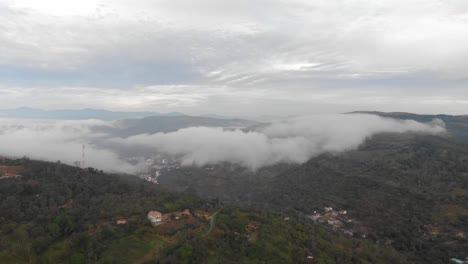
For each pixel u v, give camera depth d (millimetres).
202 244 86500
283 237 99375
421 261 113938
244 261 82188
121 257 81750
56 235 93062
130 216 105625
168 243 88750
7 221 97812
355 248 111688
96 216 105500
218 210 119562
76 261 79875
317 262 89938
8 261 78312
